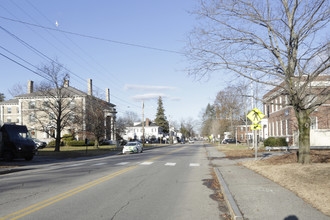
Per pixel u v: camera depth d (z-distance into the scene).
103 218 6.63
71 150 41.62
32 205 7.83
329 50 13.05
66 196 9.05
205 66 14.38
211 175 14.38
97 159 27.64
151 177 13.63
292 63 13.66
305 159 13.98
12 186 11.12
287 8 13.66
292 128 34.84
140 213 7.12
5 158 24.25
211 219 6.70
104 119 47.34
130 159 25.72
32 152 25.14
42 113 49.25
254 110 18.73
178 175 14.40
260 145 39.69
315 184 9.22
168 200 8.63
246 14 13.69
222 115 70.19
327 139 32.41
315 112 33.31
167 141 104.50
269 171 12.89
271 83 14.18
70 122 45.53
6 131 24.56
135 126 121.94
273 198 7.93
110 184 11.49
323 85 16.47
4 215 6.79
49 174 15.12
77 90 58.59
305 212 6.47
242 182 10.78
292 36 13.43
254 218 6.11
